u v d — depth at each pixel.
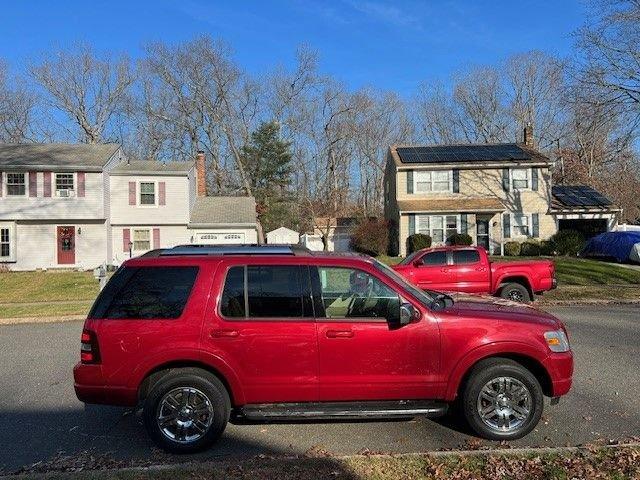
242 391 4.78
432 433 5.07
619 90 21.12
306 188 44.94
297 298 4.90
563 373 4.95
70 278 24.75
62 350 9.67
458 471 4.09
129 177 30.88
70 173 28.83
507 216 31.44
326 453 4.59
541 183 31.48
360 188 51.62
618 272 21.61
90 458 4.62
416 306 4.91
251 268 4.95
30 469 4.38
